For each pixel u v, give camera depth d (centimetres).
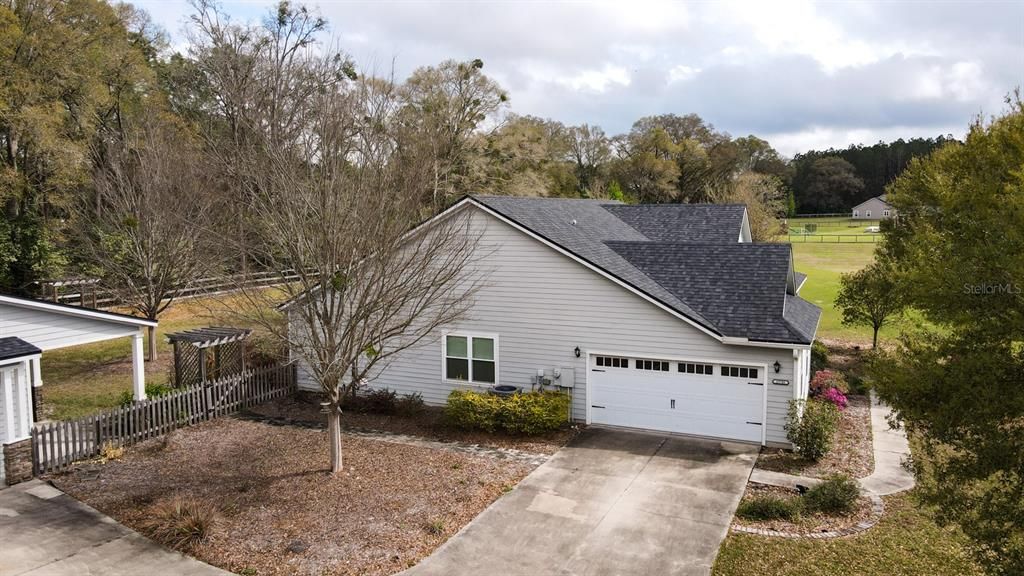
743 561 995
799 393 1566
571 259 1667
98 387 2052
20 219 3108
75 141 3123
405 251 1555
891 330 3100
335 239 1240
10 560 991
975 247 779
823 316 3509
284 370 1934
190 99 3891
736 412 1549
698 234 2291
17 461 1292
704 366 1571
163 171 2292
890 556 1010
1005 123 915
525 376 1756
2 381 1295
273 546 1028
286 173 1316
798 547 1040
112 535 1074
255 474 1331
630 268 1781
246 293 1407
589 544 1048
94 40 3366
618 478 1326
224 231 2084
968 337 785
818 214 11512
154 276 2408
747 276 1670
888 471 1374
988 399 724
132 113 3562
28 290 3180
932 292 793
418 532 1076
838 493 1174
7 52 2816
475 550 1025
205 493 1234
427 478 1310
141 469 1363
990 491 775
